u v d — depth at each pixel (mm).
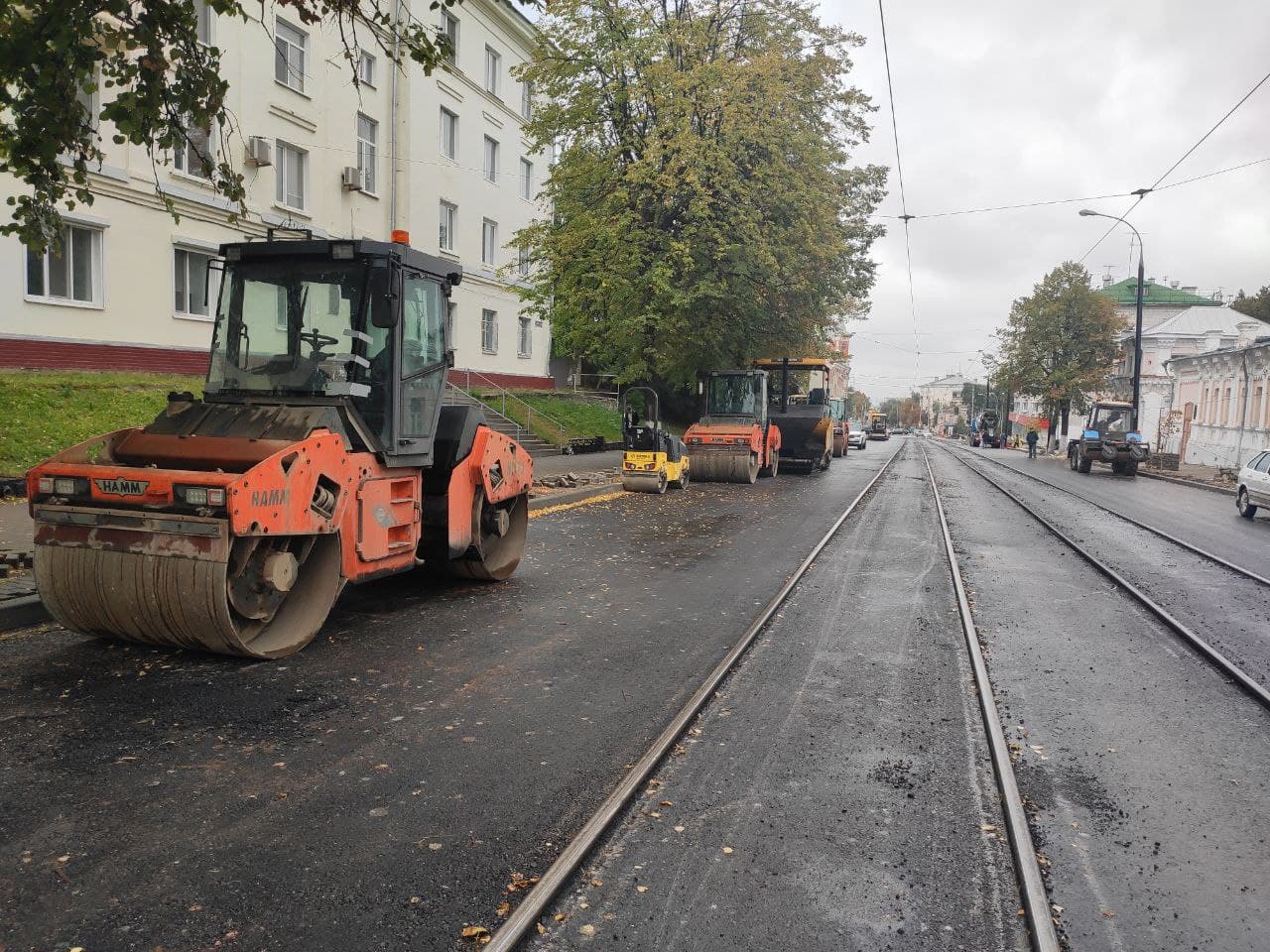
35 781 3928
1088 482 27969
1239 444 36125
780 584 8914
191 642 5602
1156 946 2986
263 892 3098
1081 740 4914
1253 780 4418
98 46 6496
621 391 37531
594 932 2947
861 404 156625
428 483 7848
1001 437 77000
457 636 6668
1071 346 54812
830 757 4543
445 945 2812
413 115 26391
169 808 3721
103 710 4844
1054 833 3791
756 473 22016
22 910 2938
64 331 16156
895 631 7203
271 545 5805
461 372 29453
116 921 2896
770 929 2992
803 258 22625
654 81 20516
